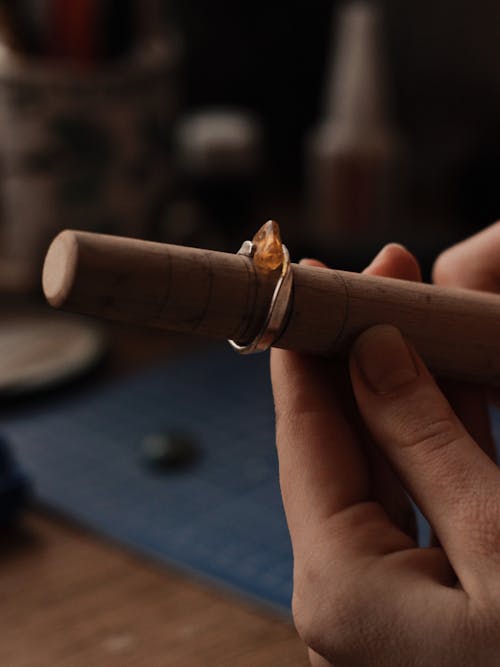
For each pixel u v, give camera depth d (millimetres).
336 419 283
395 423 266
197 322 250
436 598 250
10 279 602
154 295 242
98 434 454
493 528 254
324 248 598
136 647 337
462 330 274
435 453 262
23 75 550
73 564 376
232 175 656
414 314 271
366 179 661
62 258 237
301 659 331
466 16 715
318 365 288
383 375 266
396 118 759
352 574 259
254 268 253
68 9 558
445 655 247
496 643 244
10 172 580
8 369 501
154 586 363
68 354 523
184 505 402
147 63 571
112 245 238
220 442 445
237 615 348
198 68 748
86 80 552
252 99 755
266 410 474
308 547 267
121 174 578
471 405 320
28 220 585
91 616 351
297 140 759
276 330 255
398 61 750
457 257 363
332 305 262
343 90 659
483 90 724
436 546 275
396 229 657
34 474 424
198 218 647
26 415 474
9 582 368
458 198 702
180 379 509
